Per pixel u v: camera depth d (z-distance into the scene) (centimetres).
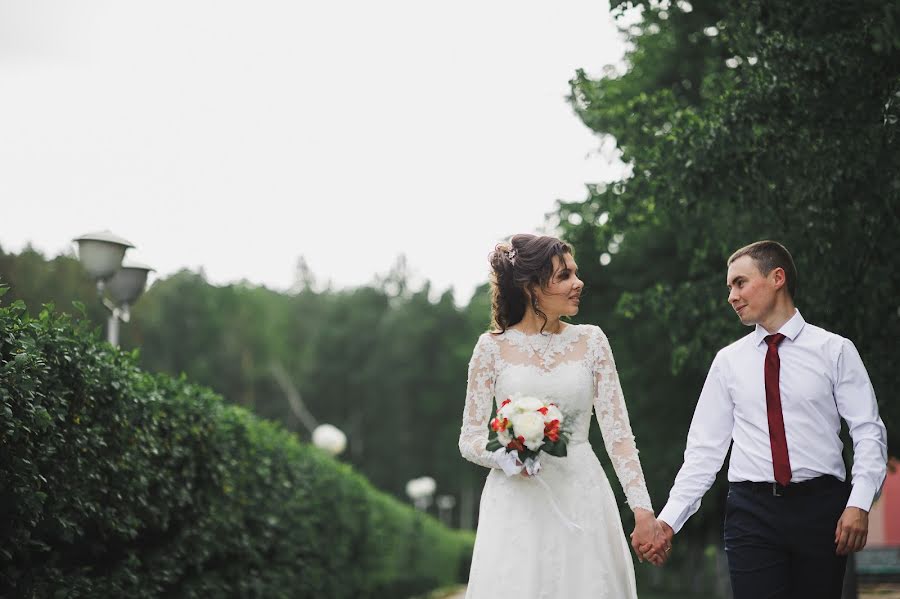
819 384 430
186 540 798
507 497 451
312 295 7050
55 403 556
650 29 1288
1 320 521
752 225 852
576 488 450
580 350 464
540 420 430
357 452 6456
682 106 993
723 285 898
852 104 688
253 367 5556
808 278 770
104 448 630
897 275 747
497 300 473
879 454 416
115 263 920
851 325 778
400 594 1908
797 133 713
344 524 1365
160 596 766
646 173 843
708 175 766
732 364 454
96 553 636
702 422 464
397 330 6631
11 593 541
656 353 1355
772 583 427
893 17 610
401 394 6462
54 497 567
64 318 607
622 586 455
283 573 1070
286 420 6016
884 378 784
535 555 441
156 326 4762
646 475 1391
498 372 465
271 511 1030
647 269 1393
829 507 422
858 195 702
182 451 767
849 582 1032
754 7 699
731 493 445
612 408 461
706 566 3028
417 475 6391
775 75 696
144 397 697
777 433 431
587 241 1362
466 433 464
